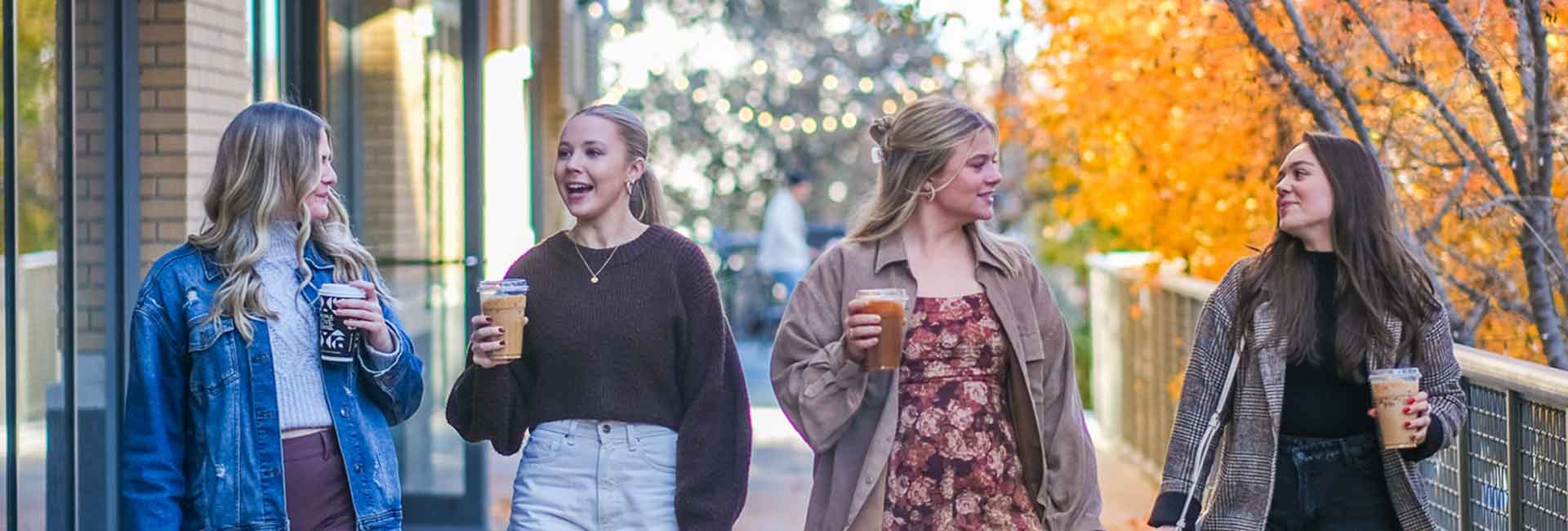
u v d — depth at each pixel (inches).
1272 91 262.7
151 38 253.3
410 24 359.9
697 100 961.5
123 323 249.9
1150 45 305.4
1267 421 184.9
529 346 184.2
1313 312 183.5
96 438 245.1
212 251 176.2
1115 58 311.1
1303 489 182.2
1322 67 243.6
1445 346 185.3
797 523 379.6
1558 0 225.3
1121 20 309.6
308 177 176.1
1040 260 701.3
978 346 183.9
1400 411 172.9
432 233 360.8
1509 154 236.7
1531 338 260.8
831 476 187.2
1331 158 184.9
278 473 172.6
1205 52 273.6
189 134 254.1
